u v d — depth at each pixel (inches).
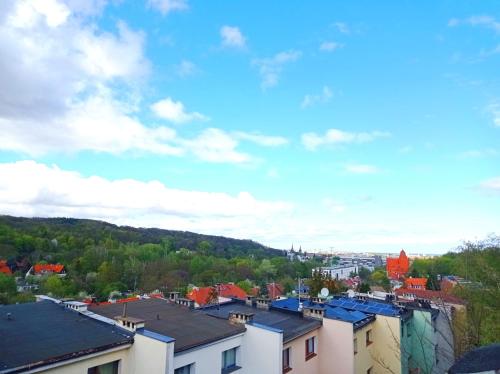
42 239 5423.2
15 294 3459.6
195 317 761.6
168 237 7800.2
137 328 574.6
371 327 1027.3
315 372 891.4
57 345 498.0
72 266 4835.1
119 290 4286.4
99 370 530.0
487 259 887.7
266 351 711.7
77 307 653.3
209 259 6067.9
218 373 658.8
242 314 756.6
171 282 4726.9
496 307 704.4
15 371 419.5
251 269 6038.4
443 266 3083.2
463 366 242.2
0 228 5285.4
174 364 572.4
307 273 6363.2
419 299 1359.5
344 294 1569.9
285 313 971.9
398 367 990.4
